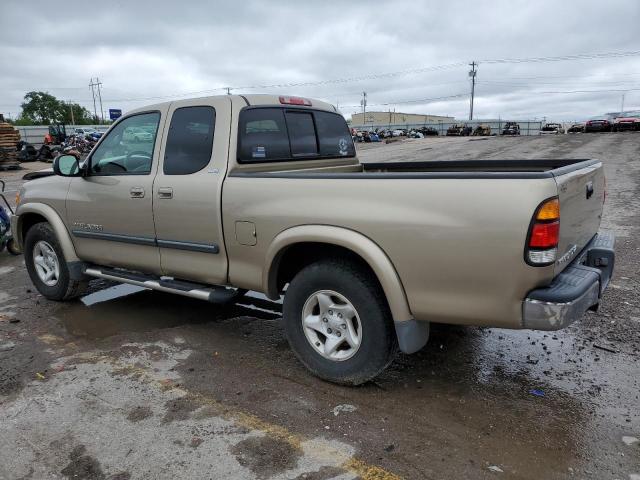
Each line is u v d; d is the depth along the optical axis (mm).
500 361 3742
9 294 5562
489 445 2768
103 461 2695
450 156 22531
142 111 4223
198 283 4094
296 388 3408
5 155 21312
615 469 2562
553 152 21766
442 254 2801
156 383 3506
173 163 3969
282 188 3355
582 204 3141
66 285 5008
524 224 2580
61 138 31109
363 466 2615
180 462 2674
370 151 29094
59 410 3189
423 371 3613
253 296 5273
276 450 2754
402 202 2902
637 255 6355
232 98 3775
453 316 2881
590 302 2857
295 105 4328
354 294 3178
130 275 4477
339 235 3090
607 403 3160
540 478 2508
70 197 4727
